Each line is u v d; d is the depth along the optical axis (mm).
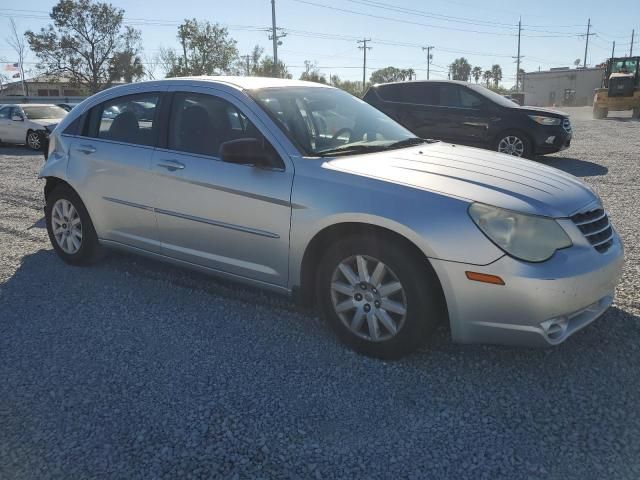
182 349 3662
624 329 3762
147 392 3176
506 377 3268
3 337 3861
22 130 17500
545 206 3160
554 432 2768
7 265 5324
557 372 3301
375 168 3539
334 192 3457
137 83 4797
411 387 3189
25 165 12883
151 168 4379
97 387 3234
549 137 11133
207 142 4160
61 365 3480
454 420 2883
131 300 4465
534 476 2480
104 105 4961
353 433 2795
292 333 3871
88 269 5195
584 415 2893
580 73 74188
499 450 2648
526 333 3041
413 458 2607
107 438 2789
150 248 4586
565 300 3004
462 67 100125
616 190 8445
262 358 3537
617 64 30562
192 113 4285
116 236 4820
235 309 4270
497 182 3354
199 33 52406
